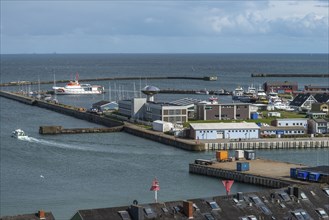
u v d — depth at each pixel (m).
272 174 163.25
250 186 159.00
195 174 173.25
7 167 177.88
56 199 140.12
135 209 89.06
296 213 97.44
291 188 102.69
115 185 155.88
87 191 148.50
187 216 91.44
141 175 170.00
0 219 87.38
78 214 89.00
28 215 89.25
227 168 171.62
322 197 103.62
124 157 199.50
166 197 143.12
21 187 152.12
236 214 94.50
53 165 182.50
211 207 94.75
